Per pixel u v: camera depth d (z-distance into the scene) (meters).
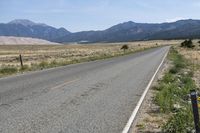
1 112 9.16
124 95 12.34
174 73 21.86
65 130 7.25
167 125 7.29
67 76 19.75
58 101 10.90
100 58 45.00
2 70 24.28
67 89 13.90
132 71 23.39
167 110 9.52
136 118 8.55
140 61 36.25
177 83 15.64
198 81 17.97
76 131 7.18
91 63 33.69
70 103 10.53
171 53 55.34
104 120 8.25
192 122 7.39
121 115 8.85
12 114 8.89
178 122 7.16
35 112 9.15
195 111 6.57
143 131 7.33
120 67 27.41
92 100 11.15
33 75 20.83
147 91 13.45
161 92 11.92
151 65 29.67
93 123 7.93
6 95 12.26
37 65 31.14
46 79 18.08
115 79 18.09
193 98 6.59
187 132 6.95
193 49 78.06
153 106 10.30
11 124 7.78
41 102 10.71
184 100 11.48
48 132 7.08
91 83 16.12
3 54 88.38
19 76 20.36
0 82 17.03
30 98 11.52
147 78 18.62
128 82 16.64
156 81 17.19
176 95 12.11
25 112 9.15
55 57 59.03
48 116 8.66
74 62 35.81
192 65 29.06
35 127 7.49
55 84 15.67
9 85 15.49
